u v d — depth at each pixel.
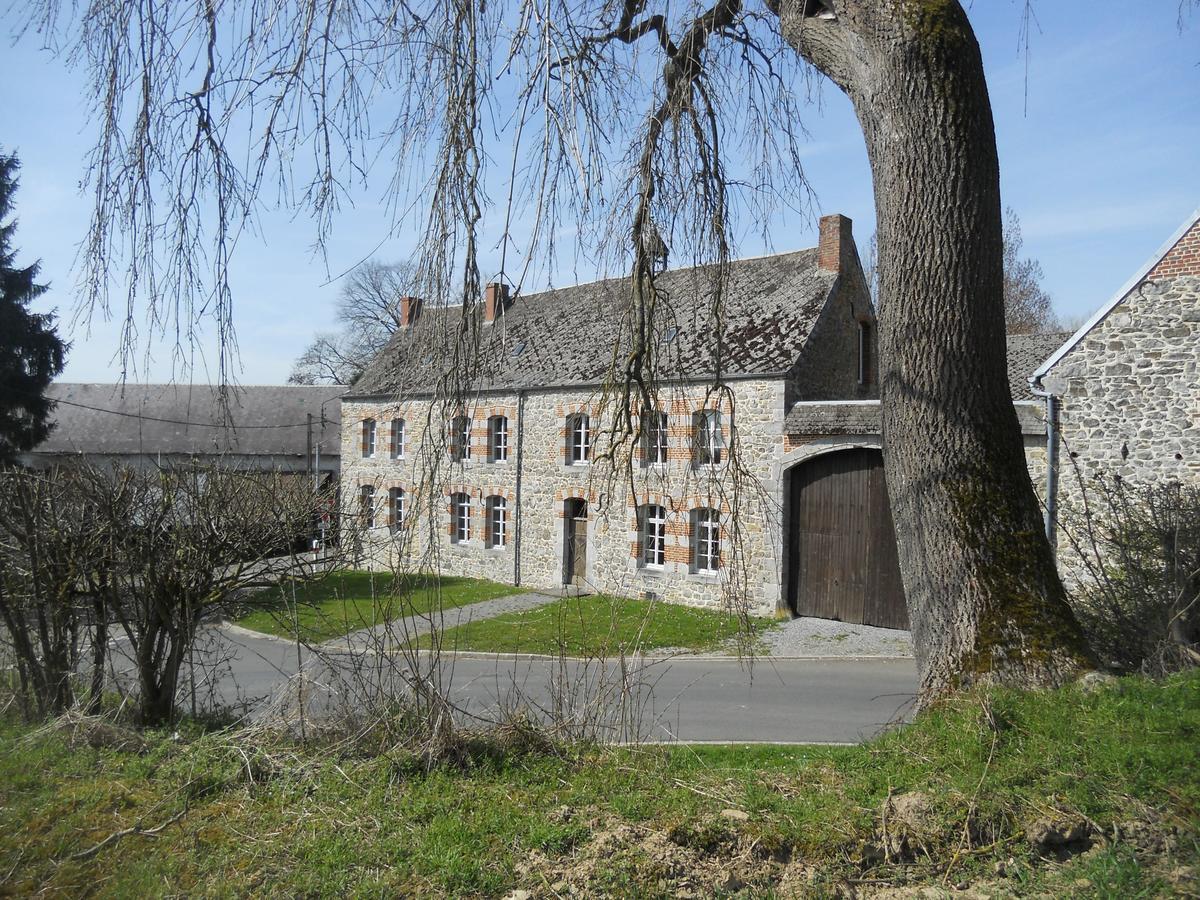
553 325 23.00
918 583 5.64
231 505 6.57
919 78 5.44
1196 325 12.98
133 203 4.23
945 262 5.48
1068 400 14.04
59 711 6.29
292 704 6.07
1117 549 7.89
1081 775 4.40
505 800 4.78
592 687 6.86
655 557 19.05
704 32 6.27
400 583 5.55
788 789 4.79
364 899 3.72
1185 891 3.61
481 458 22.84
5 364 19.58
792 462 16.78
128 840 4.21
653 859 4.04
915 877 3.96
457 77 4.17
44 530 6.16
